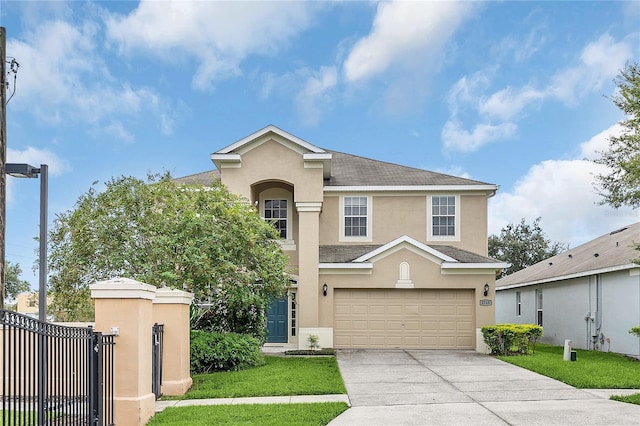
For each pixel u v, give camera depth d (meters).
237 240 15.27
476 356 17.36
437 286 19.45
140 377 8.86
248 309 17.11
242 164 19.78
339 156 25.42
